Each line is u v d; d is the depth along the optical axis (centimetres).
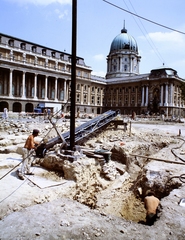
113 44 10438
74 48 988
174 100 7556
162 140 2036
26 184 761
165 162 1241
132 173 1311
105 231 496
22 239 450
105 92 9412
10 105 6000
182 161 1270
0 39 5875
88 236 472
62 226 507
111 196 903
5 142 1383
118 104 8956
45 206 611
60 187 749
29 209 587
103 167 1079
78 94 7988
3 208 576
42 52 7000
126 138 2052
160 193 891
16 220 527
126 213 788
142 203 859
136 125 3534
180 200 677
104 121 2281
